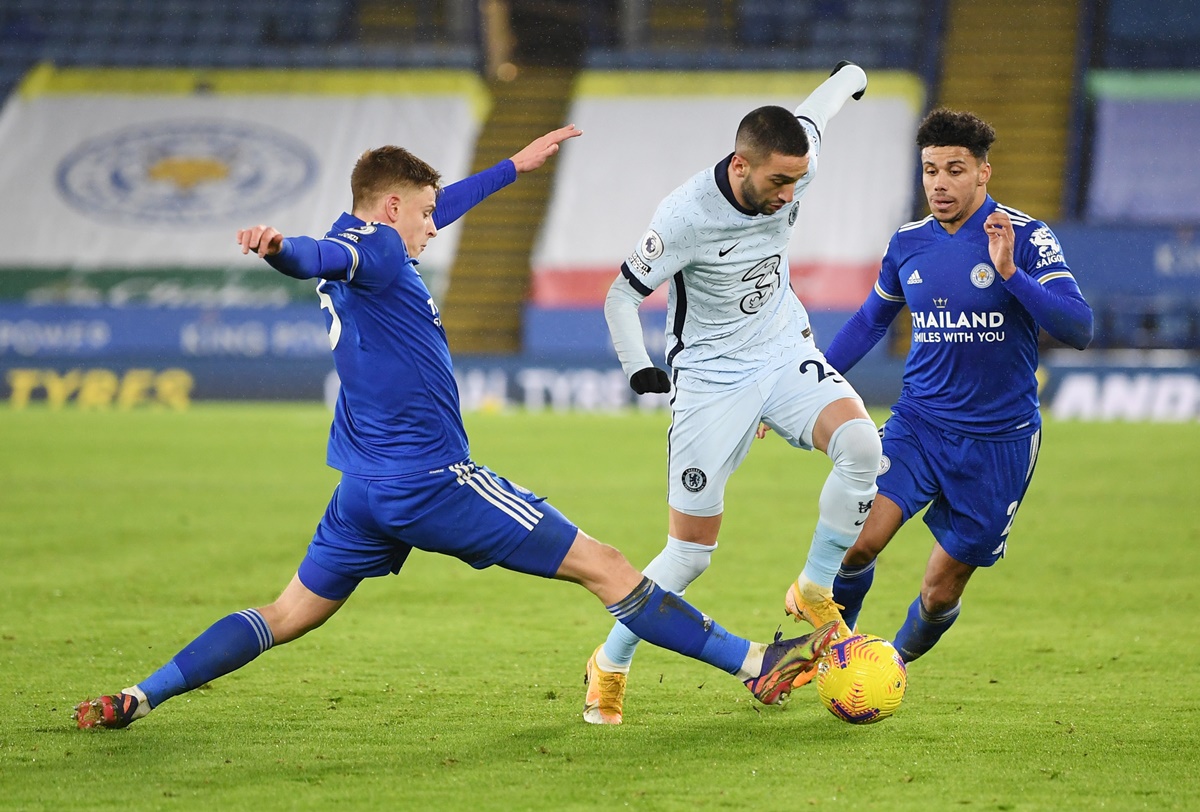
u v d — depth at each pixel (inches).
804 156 586.2
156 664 766.5
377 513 577.9
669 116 3417.8
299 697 684.7
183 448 1989.4
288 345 2847.0
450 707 664.4
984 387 666.8
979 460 673.0
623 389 2655.0
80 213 3228.3
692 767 554.3
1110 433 2166.6
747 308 631.8
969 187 650.2
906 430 687.7
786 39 3673.7
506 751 579.8
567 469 1769.2
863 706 596.1
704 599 991.0
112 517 1390.3
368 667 759.7
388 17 3880.4
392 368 567.8
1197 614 924.6
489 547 581.3
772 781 534.0
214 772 545.3
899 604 968.9
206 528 1322.6
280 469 1765.5
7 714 644.7
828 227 3048.7
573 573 589.9
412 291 574.2
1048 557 1154.0
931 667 764.6
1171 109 3211.1
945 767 554.6
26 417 2477.9
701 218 606.2
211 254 3112.7
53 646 816.3
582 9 3848.4
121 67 3624.5
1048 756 572.1
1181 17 3403.1
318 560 599.2
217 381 2755.9
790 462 1876.2
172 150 3395.7
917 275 674.2
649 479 1678.2
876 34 3585.1
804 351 642.2
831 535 624.4
